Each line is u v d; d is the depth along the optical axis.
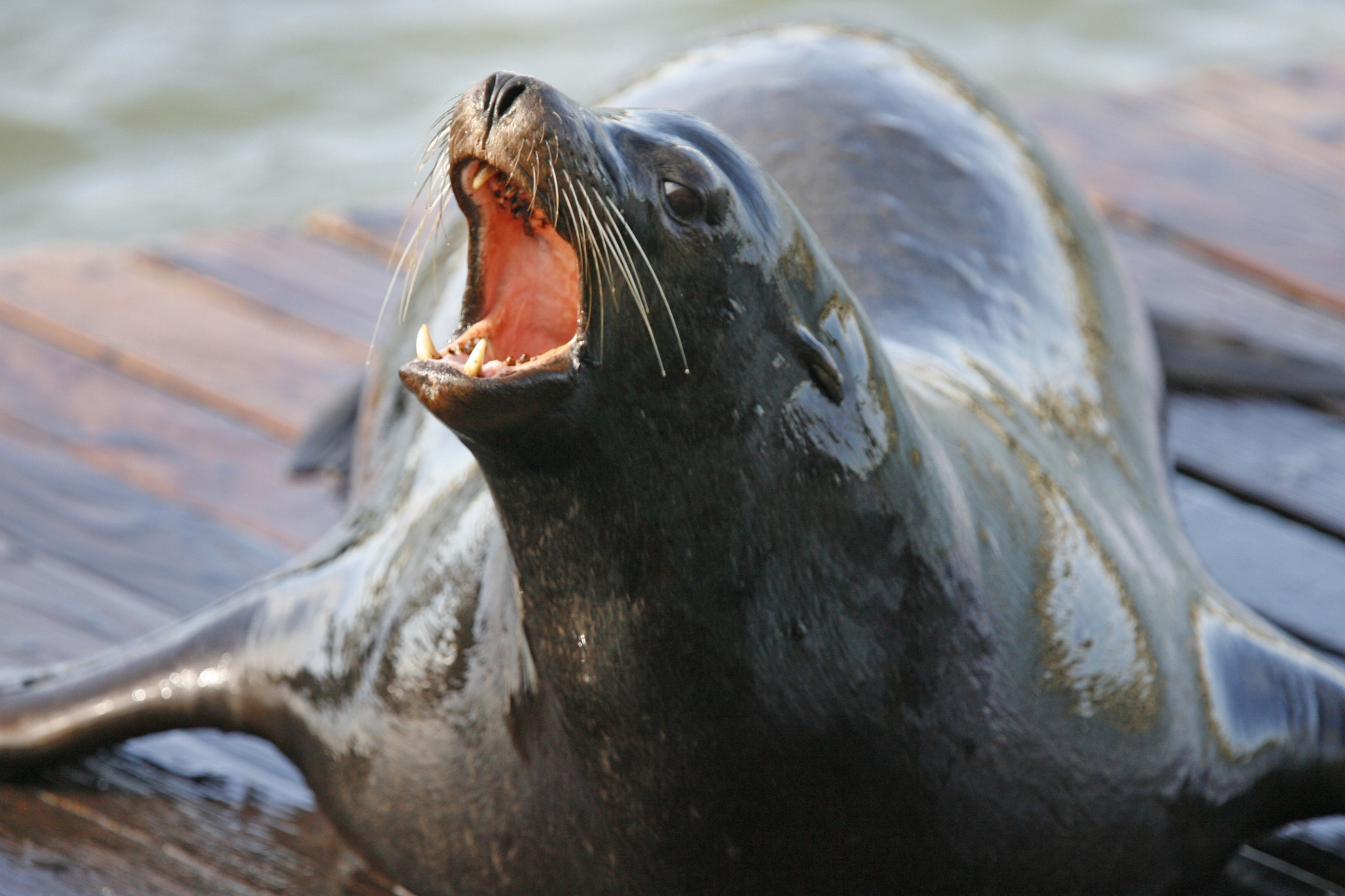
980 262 15.49
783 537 10.30
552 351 9.63
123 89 41.81
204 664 14.84
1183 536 15.94
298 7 46.41
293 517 20.50
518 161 9.33
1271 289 26.20
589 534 10.23
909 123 16.53
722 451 10.06
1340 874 14.52
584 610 10.53
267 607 14.98
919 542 10.84
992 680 11.44
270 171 38.41
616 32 44.91
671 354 9.76
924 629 10.92
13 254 26.25
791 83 16.78
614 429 9.84
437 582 13.52
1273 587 19.20
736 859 11.11
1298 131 31.11
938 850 11.48
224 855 14.63
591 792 11.28
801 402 10.25
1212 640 14.00
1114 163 29.62
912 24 46.88
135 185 37.78
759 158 16.00
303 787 15.66
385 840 13.52
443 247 17.92
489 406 9.34
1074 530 12.91
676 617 10.32
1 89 41.25
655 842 11.15
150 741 16.19
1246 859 14.67
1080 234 17.31
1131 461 15.70
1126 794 12.40
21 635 17.83
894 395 10.88
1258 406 22.80
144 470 21.33
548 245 10.04
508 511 10.44
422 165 10.65
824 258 10.70
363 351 24.17
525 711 11.79
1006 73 44.19
